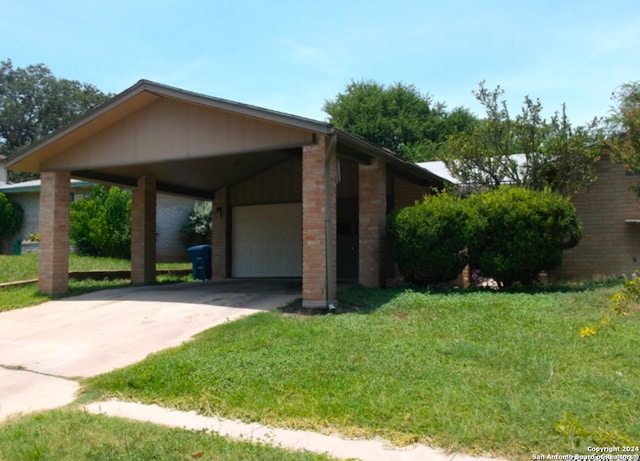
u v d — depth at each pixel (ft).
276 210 57.82
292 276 56.59
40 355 24.54
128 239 69.56
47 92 167.12
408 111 121.90
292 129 32.71
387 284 40.91
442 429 13.85
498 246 35.37
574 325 23.98
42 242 40.86
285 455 13.03
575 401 15.05
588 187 42.11
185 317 30.78
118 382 19.69
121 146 38.09
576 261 43.70
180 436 14.55
